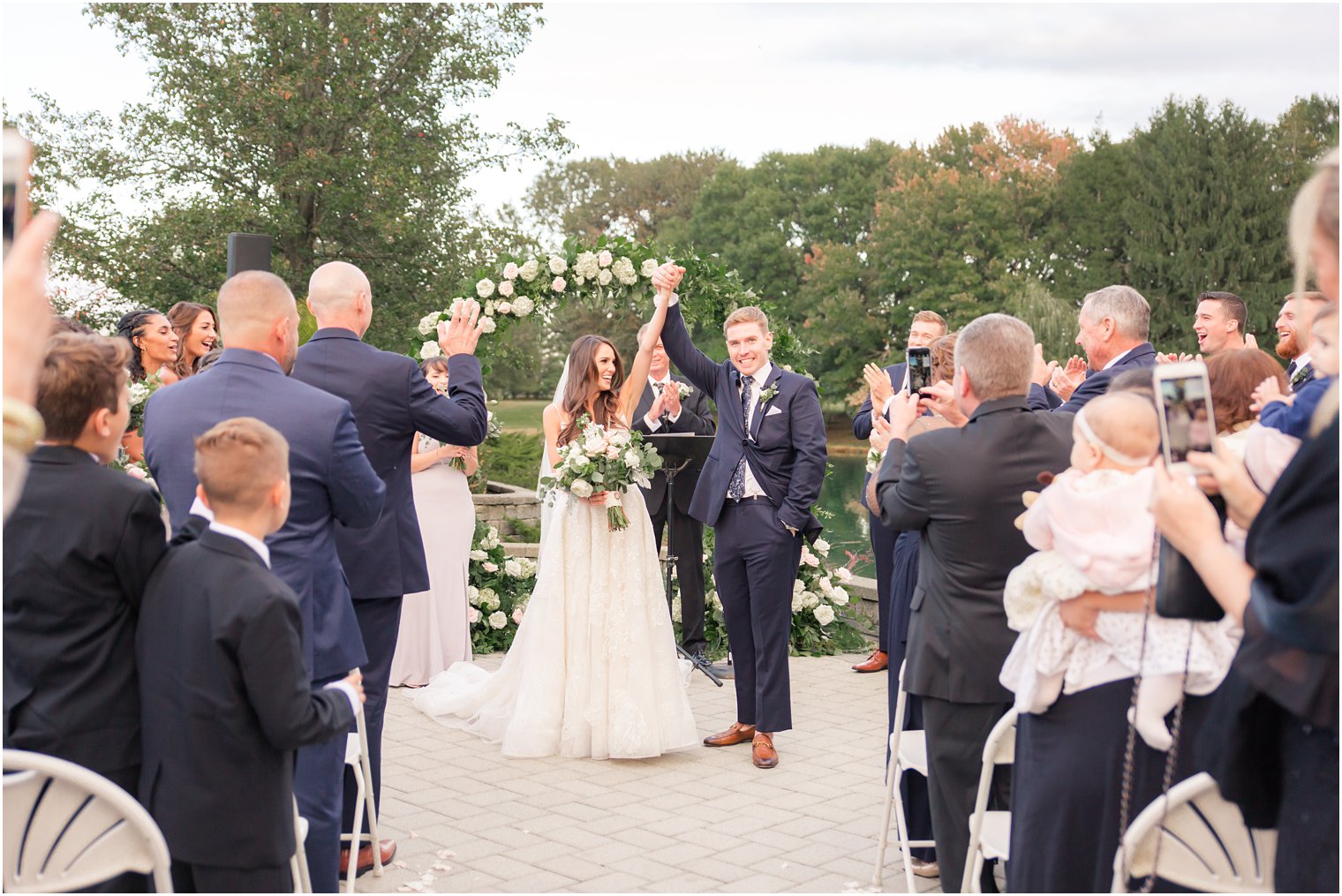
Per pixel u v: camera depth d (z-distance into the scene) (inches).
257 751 94.5
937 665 127.1
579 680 207.9
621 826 170.6
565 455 209.2
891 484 133.6
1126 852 86.8
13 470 56.6
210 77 748.6
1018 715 107.1
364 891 145.4
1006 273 1760.6
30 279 55.7
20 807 85.0
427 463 270.8
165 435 126.5
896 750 142.8
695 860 156.3
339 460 128.4
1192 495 77.5
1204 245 1587.1
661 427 298.8
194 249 729.6
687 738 207.2
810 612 301.0
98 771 93.7
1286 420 108.7
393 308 805.9
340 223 799.1
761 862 155.6
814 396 206.8
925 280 1817.2
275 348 132.4
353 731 141.9
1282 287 1507.1
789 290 2060.8
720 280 274.8
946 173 1868.8
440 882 148.2
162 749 93.8
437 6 840.3
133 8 752.3
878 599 280.1
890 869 153.5
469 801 183.3
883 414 168.2
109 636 95.1
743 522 205.3
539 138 852.0
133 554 94.9
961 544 124.3
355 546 152.0
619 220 2354.8
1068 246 1786.4
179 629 93.4
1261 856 84.9
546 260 273.3
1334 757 70.7
